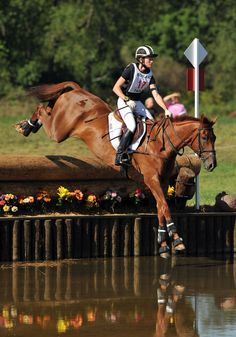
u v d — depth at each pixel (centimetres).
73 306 1252
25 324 1145
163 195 1583
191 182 1734
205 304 1274
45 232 1614
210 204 1912
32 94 1719
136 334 1104
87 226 1647
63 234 1630
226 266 1590
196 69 1822
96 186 1705
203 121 1559
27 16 5325
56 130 1711
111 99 4044
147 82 1625
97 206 1683
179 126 1582
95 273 1499
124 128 1619
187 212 1753
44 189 1669
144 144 1605
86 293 1339
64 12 5366
